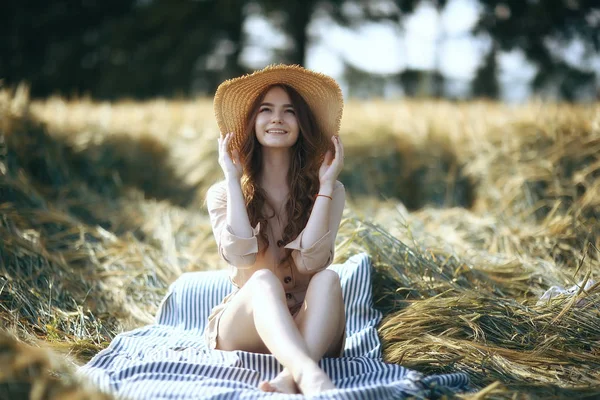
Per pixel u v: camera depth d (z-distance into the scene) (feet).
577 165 17.24
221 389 8.36
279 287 9.07
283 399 7.84
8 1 57.00
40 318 11.69
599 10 55.67
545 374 9.84
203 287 12.16
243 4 56.85
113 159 21.45
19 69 57.11
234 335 9.49
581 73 57.11
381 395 7.99
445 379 8.57
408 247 13.26
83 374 8.70
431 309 11.50
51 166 17.99
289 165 10.21
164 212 17.97
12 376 7.47
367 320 11.64
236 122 10.31
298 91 10.19
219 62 59.21
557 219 15.52
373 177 21.52
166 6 57.72
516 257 14.11
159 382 8.59
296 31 57.93
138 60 57.62
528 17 56.49
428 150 21.24
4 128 16.83
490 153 19.10
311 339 8.91
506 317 11.27
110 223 17.25
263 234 9.99
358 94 61.67
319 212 9.70
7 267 12.74
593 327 10.96
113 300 13.12
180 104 27.04
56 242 14.78
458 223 16.52
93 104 25.16
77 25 59.57
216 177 22.27
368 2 59.31
